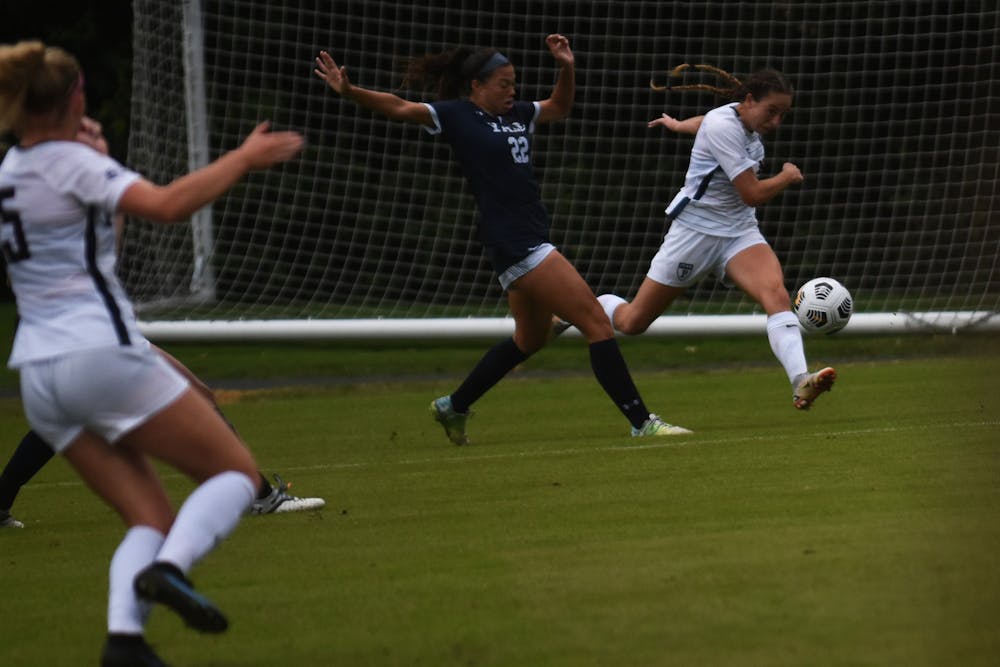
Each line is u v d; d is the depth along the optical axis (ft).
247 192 181.06
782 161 197.77
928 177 196.85
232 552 62.03
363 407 124.98
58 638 48.65
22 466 72.18
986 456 77.56
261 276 190.80
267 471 88.28
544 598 49.93
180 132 154.92
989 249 182.29
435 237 191.52
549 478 78.18
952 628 42.83
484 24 203.10
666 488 72.13
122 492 44.01
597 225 200.23
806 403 89.20
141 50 150.20
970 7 193.36
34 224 42.16
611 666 41.16
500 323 148.77
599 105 180.55
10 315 229.04
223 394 136.98
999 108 191.21
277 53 196.13
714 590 49.29
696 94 196.85
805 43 193.98
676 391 123.95
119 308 42.60
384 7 200.44
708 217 93.30
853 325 140.97
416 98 188.24
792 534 58.18
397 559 58.70
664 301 96.17
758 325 144.97
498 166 89.40
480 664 42.24
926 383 118.21
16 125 43.16
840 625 43.80
